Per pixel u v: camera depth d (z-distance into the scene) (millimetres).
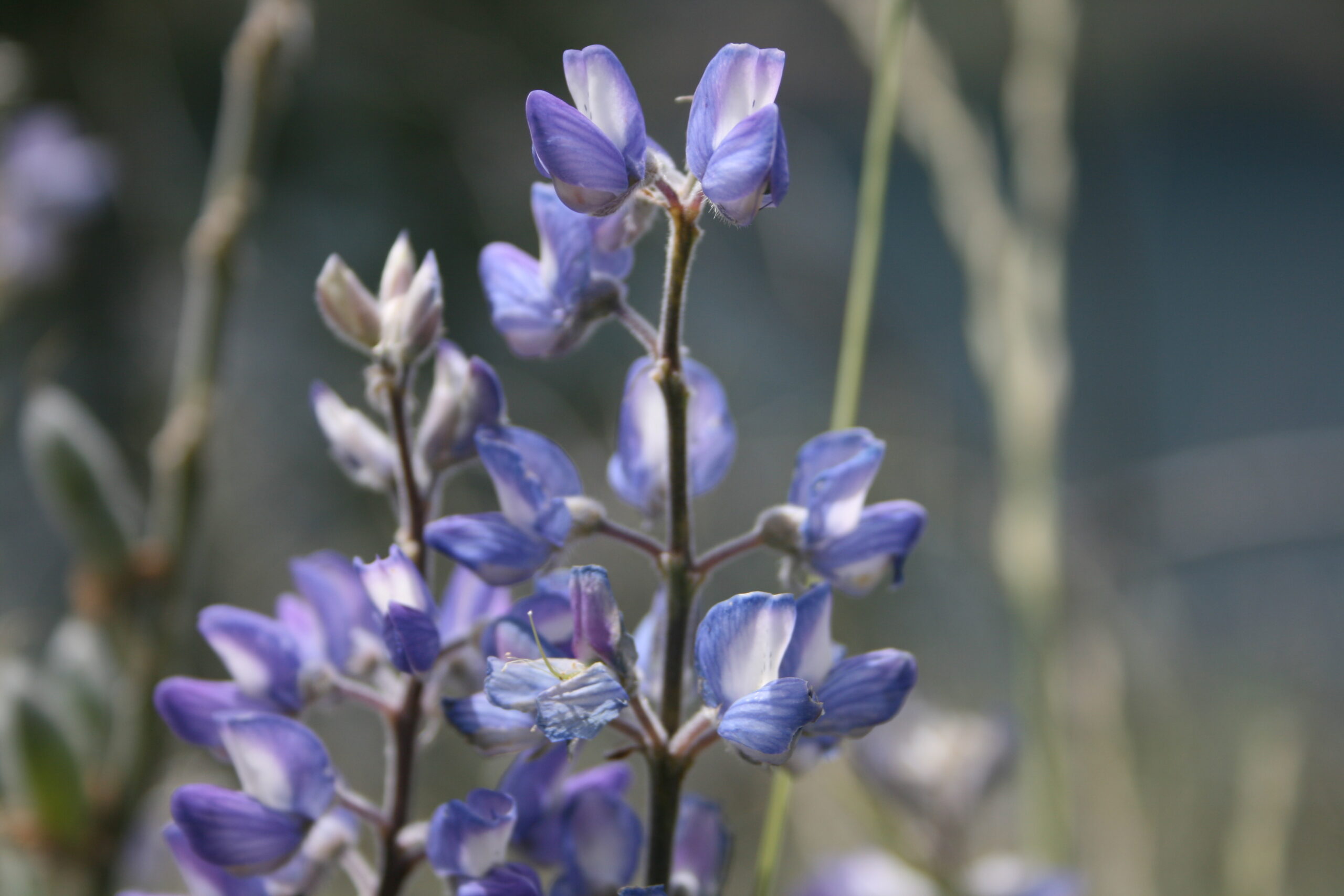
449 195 1024
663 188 293
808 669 296
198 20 1048
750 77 291
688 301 1051
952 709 690
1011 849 466
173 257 986
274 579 863
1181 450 1753
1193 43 2609
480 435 302
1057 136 482
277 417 934
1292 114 2701
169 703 309
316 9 992
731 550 302
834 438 310
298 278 990
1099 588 532
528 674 289
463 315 1003
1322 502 622
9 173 618
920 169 2318
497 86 1061
